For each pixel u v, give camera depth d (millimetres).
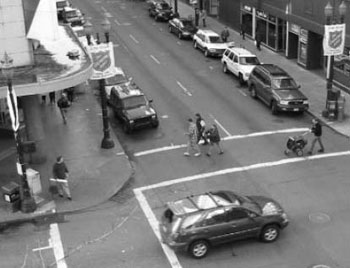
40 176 26641
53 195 24891
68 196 24516
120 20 60594
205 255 20266
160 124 32719
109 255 20734
